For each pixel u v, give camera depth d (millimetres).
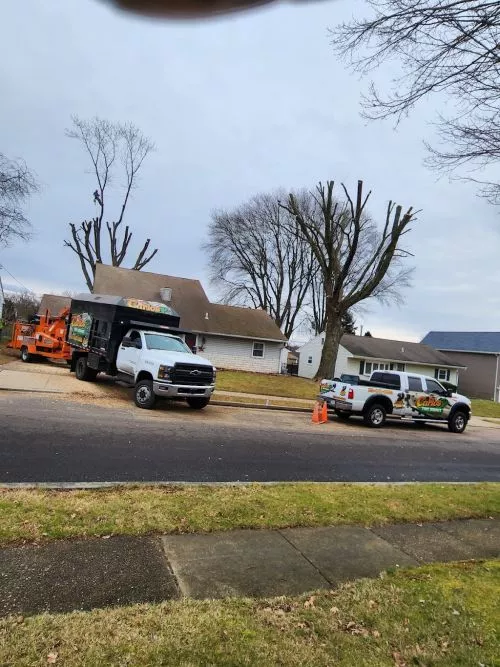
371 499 6211
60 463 6770
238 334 30797
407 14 3990
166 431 10070
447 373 41312
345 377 17531
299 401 20266
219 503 5387
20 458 6793
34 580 3424
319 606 3395
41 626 2848
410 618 3311
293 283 50406
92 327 16438
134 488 5773
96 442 8289
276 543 4512
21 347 23781
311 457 9328
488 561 4465
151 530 4484
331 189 27688
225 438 10125
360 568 4148
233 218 49094
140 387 13172
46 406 11344
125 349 14539
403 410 16328
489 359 44281
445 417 17266
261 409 17234
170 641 2799
